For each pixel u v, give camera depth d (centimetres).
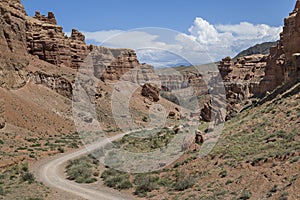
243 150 3419
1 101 6381
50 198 2928
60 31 12200
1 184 3378
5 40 8825
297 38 5791
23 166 4206
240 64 12962
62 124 7869
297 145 2930
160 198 2822
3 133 5909
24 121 6962
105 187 3356
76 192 3156
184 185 2966
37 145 5744
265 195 2273
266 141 3475
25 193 3045
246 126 4541
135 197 2984
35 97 8375
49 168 4288
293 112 4075
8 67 8119
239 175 2788
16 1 11544
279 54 7631
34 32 11425
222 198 2436
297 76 5469
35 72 9356
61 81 9731
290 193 2141
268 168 2669
